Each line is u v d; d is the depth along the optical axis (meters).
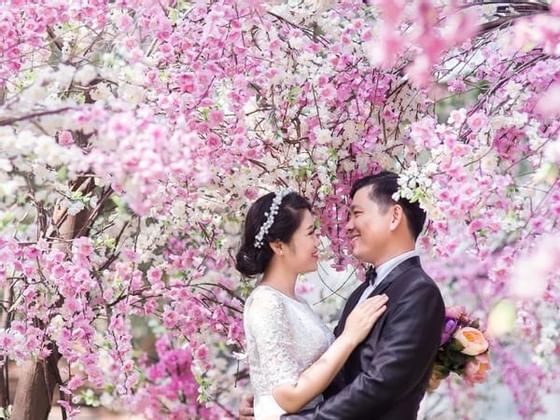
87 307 3.30
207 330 3.65
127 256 3.43
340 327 3.06
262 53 3.17
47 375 3.64
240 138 3.13
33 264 3.19
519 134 2.99
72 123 2.49
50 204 3.53
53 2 3.01
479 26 2.94
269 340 2.80
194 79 3.01
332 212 3.36
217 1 3.13
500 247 3.24
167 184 3.19
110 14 3.16
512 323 2.45
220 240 3.57
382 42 2.08
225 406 4.71
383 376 2.68
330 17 3.32
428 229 3.24
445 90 3.35
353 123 3.20
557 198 2.72
